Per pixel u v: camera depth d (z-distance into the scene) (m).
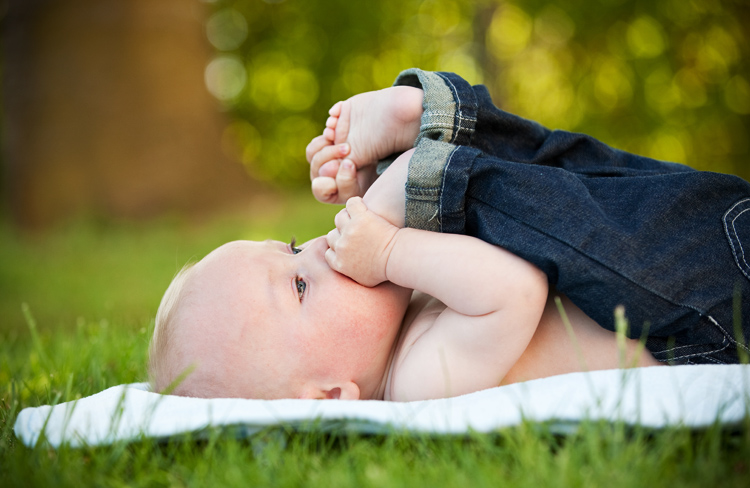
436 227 1.90
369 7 12.89
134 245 7.54
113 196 8.70
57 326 4.86
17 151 8.91
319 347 1.88
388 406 1.64
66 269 6.71
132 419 1.70
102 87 8.75
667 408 1.50
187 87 9.15
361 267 1.88
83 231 8.07
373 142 2.19
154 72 8.91
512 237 1.79
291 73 13.95
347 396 1.88
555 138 2.16
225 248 2.06
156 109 8.90
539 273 1.78
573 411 1.50
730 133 10.97
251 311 1.90
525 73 11.54
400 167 2.00
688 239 1.78
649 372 1.65
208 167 9.23
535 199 1.81
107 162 8.72
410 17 12.90
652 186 1.86
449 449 1.47
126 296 5.45
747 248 1.80
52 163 8.71
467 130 2.04
